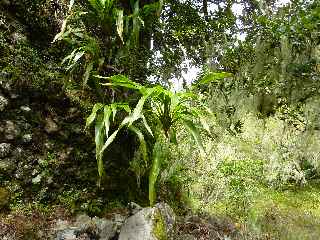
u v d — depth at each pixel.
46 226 2.64
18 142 2.66
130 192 3.07
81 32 2.99
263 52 3.59
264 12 3.70
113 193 3.00
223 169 5.14
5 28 2.73
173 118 2.77
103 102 3.01
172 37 3.67
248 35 3.62
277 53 3.54
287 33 3.29
